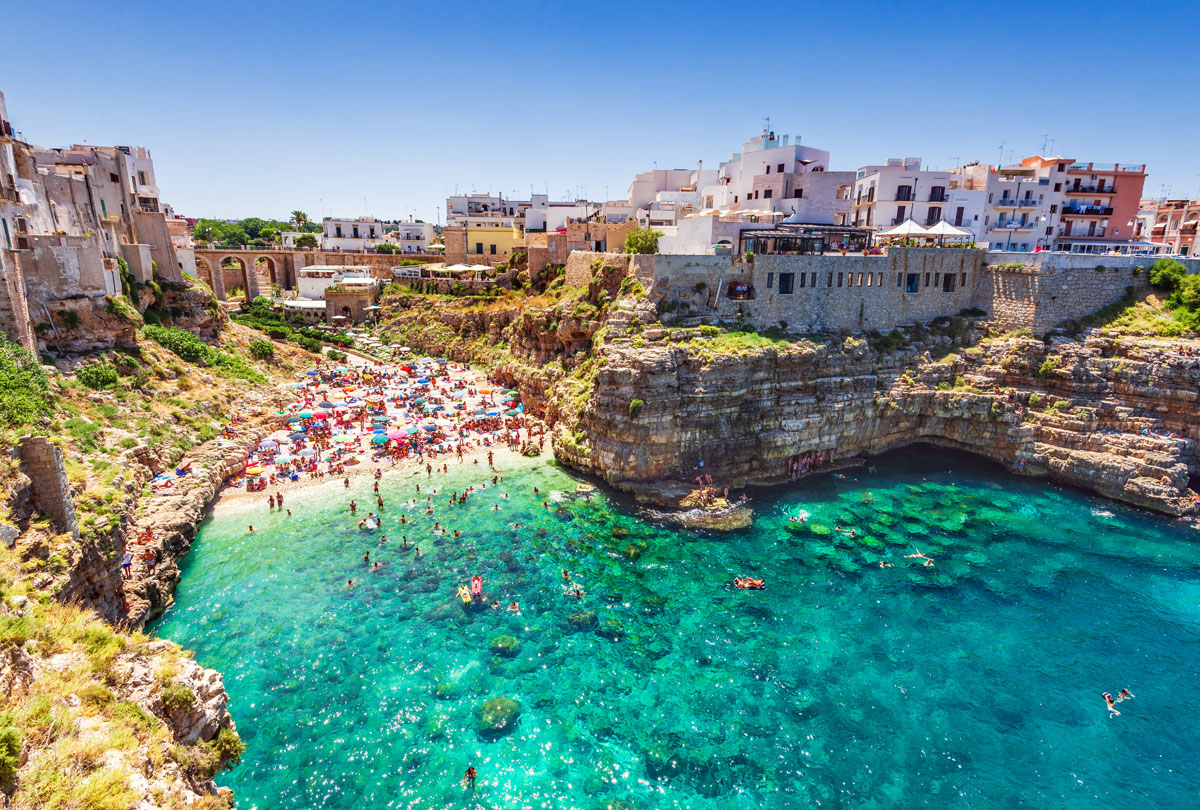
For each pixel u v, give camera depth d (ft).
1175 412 184.44
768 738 100.63
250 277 400.47
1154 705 108.68
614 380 180.86
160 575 128.26
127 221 250.98
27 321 159.74
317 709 103.60
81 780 47.93
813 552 154.81
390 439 216.74
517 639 121.70
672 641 122.52
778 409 194.49
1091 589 141.38
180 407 192.13
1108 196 295.28
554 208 396.37
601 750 97.60
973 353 217.15
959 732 102.58
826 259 212.23
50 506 95.66
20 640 59.36
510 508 174.09
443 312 365.20
